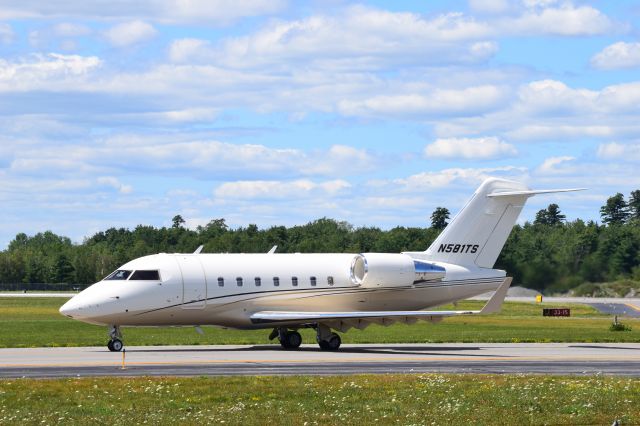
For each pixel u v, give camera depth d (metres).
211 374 65.69
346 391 56.75
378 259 95.31
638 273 159.12
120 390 56.44
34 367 69.56
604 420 48.69
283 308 93.31
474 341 102.56
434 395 55.66
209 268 91.00
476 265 100.12
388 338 107.44
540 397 55.12
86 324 133.50
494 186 100.44
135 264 89.62
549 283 160.25
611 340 104.19
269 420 47.47
